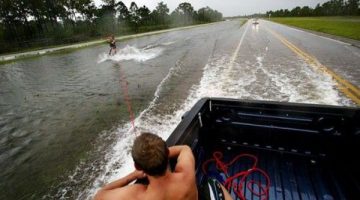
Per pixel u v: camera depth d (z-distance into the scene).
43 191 3.83
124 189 1.28
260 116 2.95
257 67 10.49
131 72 12.39
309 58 11.88
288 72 9.22
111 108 7.13
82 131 5.79
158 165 1.17
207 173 2.83
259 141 3.08
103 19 59.19
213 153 3.17
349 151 2.61
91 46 31.33
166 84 8.95
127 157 4.36
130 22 64.25
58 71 15.20
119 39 37.38
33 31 49.38
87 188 3.73
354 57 11.55
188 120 2.55
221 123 3.19
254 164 2.93
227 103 3.06
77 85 10.86
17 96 10.12
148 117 5.97
